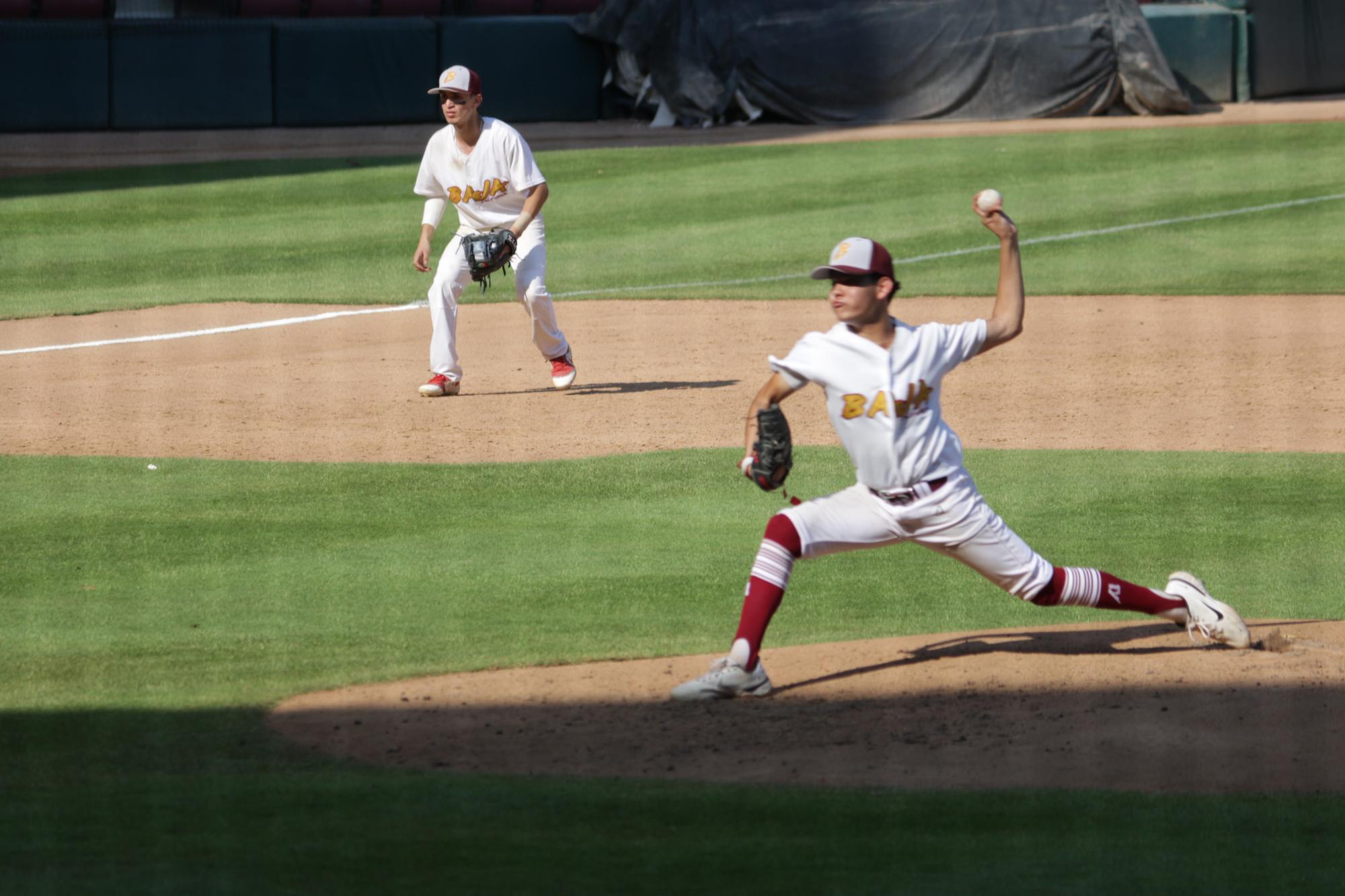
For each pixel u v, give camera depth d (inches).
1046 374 1647.4
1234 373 1627.7
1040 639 830.5
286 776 630.5
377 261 2423.7
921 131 3695.9
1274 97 4188.0
